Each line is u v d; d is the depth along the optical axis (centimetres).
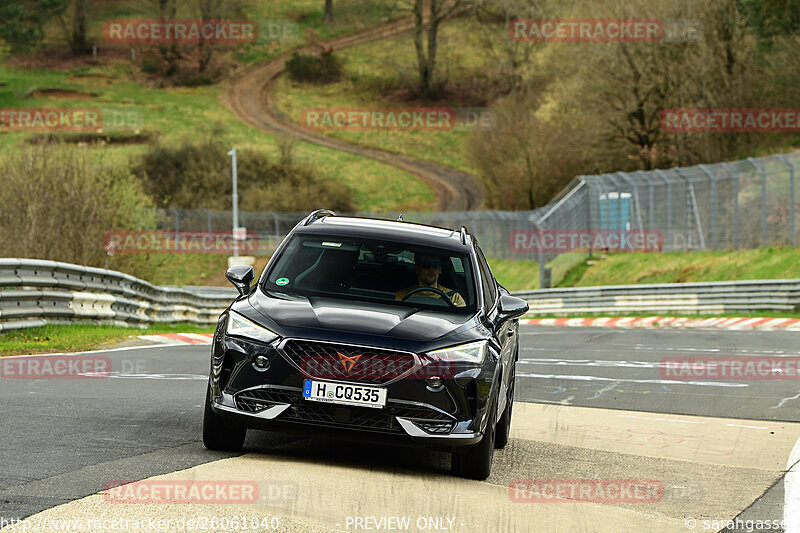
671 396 4575
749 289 11581
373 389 2438
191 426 3025
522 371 5516
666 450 3212
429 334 2530
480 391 2530
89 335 6312
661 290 12494
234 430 2602
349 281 2809
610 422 3775
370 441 2472
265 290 2756
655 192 14988
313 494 2189
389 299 2753
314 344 2459
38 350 5328
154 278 12062
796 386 5012
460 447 2489
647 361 6234
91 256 10094
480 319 2739
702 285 12062
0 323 5731
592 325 11125
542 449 3156
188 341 6875
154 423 3039
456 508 2205
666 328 10044
